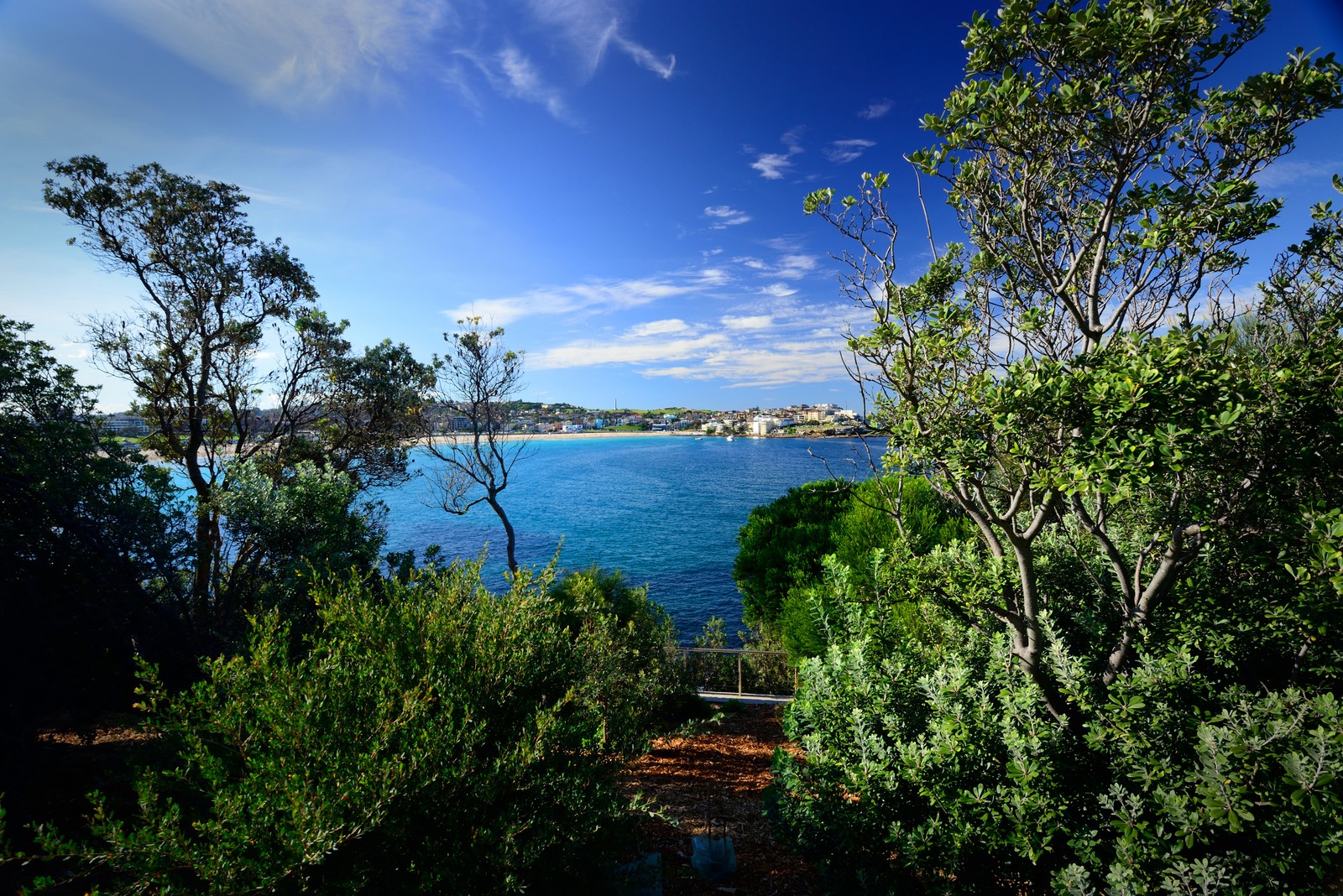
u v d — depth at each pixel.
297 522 10.09
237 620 9.34
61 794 5.80
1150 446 3.38
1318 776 3.03
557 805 3.91
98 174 14.91
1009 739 4.06
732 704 11.52
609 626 9.05
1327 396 3.52
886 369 4.96
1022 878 3.97
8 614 6.98
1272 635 4.22
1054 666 4.46
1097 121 4.25
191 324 16.39
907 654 5.56
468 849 3.50
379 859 3.39
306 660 4.10
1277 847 3.21
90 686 7.77
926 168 5.09
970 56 4.53
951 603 5.44
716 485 95.12
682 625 29.36
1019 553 4.67
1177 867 3.26
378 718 3.59
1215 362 3.66
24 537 7.57
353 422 19.33
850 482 5.96
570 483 99.88
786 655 13.44
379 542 11.05
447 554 43.78
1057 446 4.21
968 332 4.86
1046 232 5.25
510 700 4.49
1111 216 4.55
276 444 18.16
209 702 3.43
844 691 5.18
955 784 4.18
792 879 5.21
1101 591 5.16
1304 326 4.52
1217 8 3.82
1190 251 4.46
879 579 5.88
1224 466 3.63
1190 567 4.80
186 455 16.08
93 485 8.11
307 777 3.23
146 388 16.00
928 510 11.84
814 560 16.75
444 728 3.61
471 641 4.64
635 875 4.51
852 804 4.55
